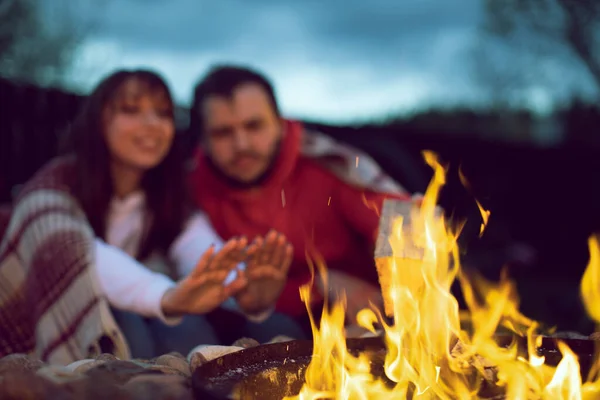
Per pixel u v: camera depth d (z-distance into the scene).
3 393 1.14
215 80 2.50
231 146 2.47
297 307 2.55
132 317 2.00
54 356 1.88
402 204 1.74
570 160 8.59
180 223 2.40
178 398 1.19
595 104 11.80
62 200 2.12
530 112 12.58
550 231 8.51
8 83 3.74
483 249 6.56
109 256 2.00
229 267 1.81
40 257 1.99
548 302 5.38
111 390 1.17
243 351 1.36
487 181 8.13
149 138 2.21
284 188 2.62
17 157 3.78
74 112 4.06
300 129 2.65
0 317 2.12
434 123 11.14
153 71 2.29
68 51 8.00
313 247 2.65
